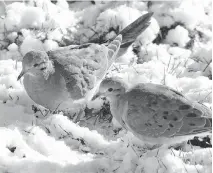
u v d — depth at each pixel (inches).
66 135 314.0
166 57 413.1
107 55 373.4
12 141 289.0
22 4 442.9
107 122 346.6
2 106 333.4
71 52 353.4
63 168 273.9
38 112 341.7
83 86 342.6
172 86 364.8
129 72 383.6
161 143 298.7
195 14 441.1
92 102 354.0
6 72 369.7
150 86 296.4
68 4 478.0
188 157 288.4
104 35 431.5
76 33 436.8
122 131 329.7
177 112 281.9
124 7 444.1
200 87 367.6
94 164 280.1
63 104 343.9
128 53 416.8
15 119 322.3
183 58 415.5
